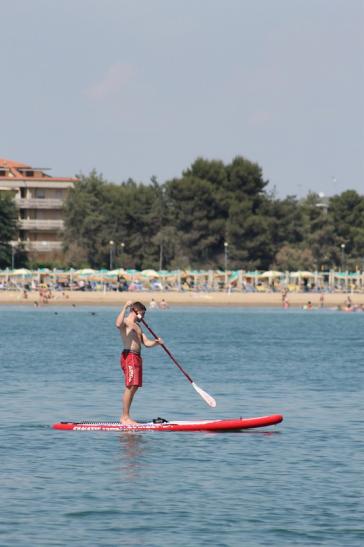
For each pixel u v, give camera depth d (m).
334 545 40.81
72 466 55.19
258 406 81.38
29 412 76.44
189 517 44.69
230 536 41.91
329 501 47.53
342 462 56.72
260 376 109.62
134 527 43.16
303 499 47.91
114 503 47.00
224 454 59.00
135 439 64.06
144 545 40.62
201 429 67.56
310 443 62.94
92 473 53.44
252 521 44.12
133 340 68.44
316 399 86.62
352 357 143.00
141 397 87.25
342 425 70.56
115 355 143.50
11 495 48.34
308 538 41.69
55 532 42.31
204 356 143.50
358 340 189.00
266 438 64.81
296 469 54.78
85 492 49.06
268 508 46.28
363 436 65.69
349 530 42.78
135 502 47.25
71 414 75.50
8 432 66.44
